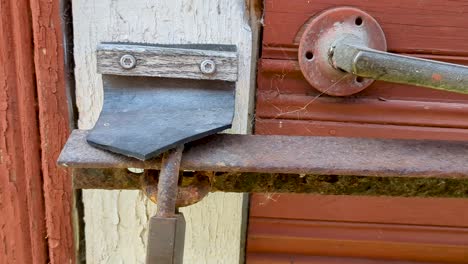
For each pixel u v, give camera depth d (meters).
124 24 0.71
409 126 0.79
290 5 0.73
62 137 0.75
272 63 0.76
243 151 0.58
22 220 0.79
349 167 0.56
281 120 0.78
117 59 0.64
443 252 0.91
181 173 0.58
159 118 0.60
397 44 0.76
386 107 0.78
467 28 0.75
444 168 0.56
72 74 0.73
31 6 0.70
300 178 0.65
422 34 0.75
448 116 0.79
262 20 0.75
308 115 0.78
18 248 0.81
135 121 0.60
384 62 0.58
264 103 0.78
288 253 0.90
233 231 0.82
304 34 0.73
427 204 0.87
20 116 0.74
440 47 0.76
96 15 0.71
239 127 0.75
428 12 0.75
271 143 0.60
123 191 0.79
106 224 0.81
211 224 0.82
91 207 0.80
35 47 0.71
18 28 0.71
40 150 0.76
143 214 0.81
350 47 0.64
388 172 0.56
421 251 0.90
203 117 0.61
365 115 0.78
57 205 0.78
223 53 0.65
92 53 0.72
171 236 0.53
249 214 0.87
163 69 0.64
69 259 0.82
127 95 0.65
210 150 0.58
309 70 0.74
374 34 0.73
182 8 0.71
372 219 0.88
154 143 0.54
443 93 0.79
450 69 0.55
